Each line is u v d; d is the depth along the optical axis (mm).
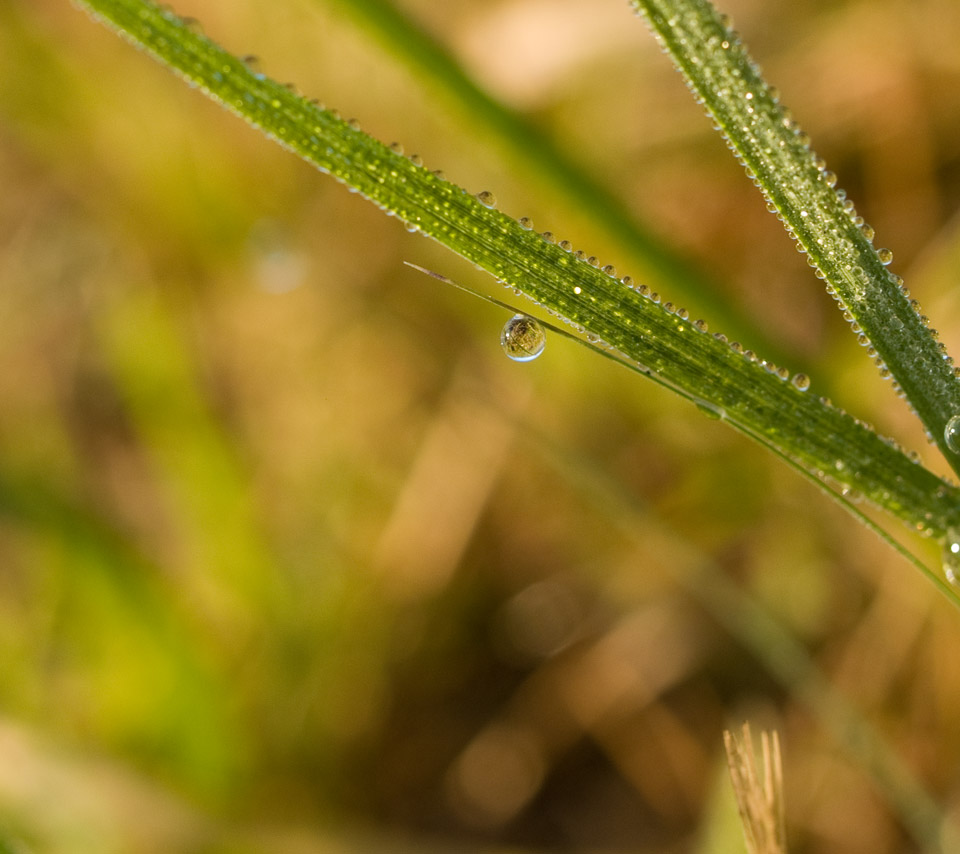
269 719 219
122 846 207
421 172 168
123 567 211
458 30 282
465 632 242
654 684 230
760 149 168
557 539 244
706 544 233
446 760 230
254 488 246
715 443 233
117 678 212
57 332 284
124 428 282
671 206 267
